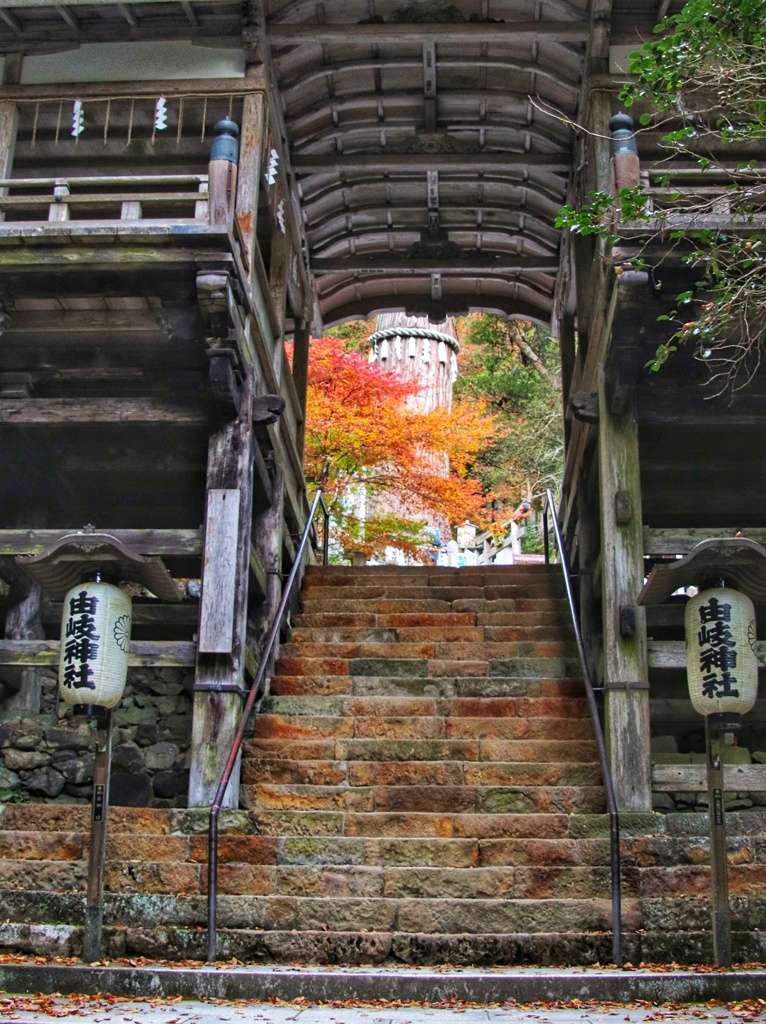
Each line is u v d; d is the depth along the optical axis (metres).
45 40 9.38
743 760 8.15
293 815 6.95
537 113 10.58
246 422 8.25
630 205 6.40
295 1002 5.31
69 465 9.25
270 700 8.49
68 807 7.11
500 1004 5.26
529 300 13.71
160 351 8.41
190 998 5.41
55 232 7.36
